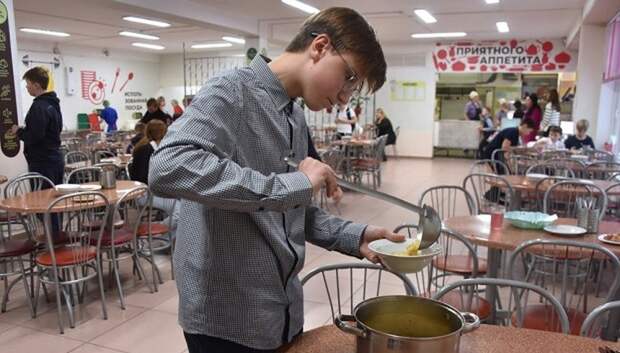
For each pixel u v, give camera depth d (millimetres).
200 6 7293
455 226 2822
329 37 926
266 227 962
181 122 862
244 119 936
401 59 11844
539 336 1234
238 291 974
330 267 1794
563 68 10750
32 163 4465
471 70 11375
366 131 10023
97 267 3148
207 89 916
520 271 3527
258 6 7438
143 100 14477
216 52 13891
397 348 844
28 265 4004
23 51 11047
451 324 984
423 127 11953
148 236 3576
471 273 2797
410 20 8484
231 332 982
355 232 1158
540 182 4039
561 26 9023
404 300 1035
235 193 793
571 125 7734
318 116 11773
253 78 965
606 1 5816
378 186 7805
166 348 2717
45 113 4383
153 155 826
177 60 14617
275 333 1032
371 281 3549
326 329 1227
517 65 11055
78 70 12414
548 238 2551
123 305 3238
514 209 4246
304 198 839
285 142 994
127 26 9234
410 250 1077
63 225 4645
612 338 2203
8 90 4414
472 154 11953
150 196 3486
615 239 2523
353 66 934
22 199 3299
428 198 6730
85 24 8992
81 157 7379
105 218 3125
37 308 3248
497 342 1197
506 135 6922
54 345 2750
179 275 1017
